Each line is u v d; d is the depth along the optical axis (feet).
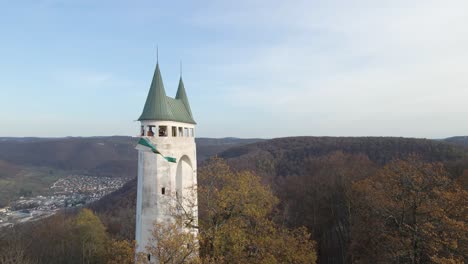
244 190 97.91
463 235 92.07
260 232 100.42
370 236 125.08
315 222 190.90
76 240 181.98
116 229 258.57
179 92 122.62
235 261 86.84
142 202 97.40
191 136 116.98
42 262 164.96
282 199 232.32
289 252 92.38
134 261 88.79
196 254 81.92
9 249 145.89
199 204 102.53
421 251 102.17
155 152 96.99
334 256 171.94
